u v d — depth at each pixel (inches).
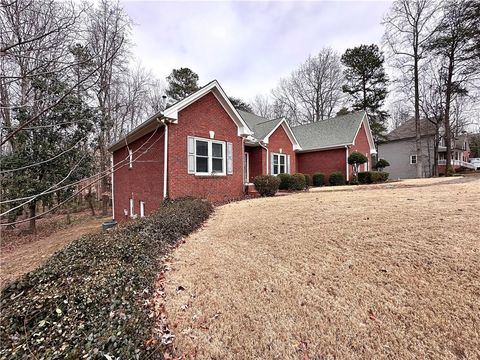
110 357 77.1
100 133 515.8
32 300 103.3
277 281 132.8
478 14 697.6
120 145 494.0
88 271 130.6
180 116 360.2
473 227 160.7
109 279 120.7
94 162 493.4
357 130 729.0
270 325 102.0
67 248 160.7
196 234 225.0
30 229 484.7
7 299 108.5
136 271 135.5
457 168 1177.4
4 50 80.1
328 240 172.9
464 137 1430.9
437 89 863.7
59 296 105.0
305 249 165.0
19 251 357.7
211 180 400.5
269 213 270.2
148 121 353.1
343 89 1131.3
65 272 127.6
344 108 1173.7
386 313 100.3
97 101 406.0
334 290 119.2
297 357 86.0
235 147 444.8
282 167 643.5
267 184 437.7
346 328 95.9
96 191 762.8
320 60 1295.5
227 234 215.9
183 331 101.3
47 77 99.0
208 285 135.4
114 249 158.4
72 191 439.5
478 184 380.5
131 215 464.8
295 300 115.8
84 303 102.9
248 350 90.7
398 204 248.4
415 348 83.7
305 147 764.0
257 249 176.6
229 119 434.6
